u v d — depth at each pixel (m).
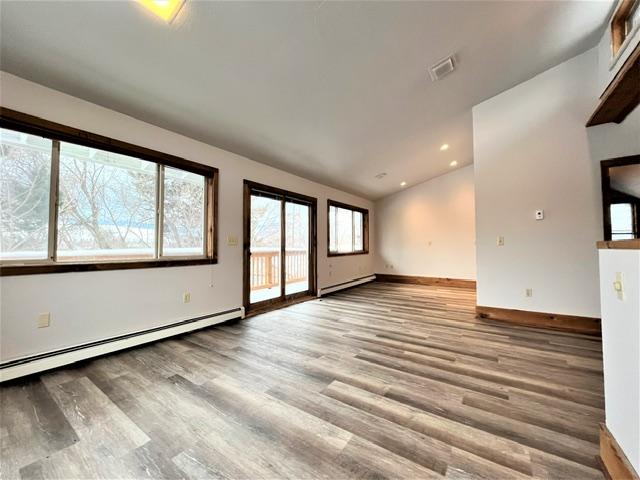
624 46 2.38
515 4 2.29
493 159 3.75
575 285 3.26
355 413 1.65
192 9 1.80
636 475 1.00
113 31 1.85
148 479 1.19
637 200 3.46
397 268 7.41
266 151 3.84
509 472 1.22
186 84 2.43
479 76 3.19
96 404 1.74
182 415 1.63
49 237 2.27
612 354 1.20
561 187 3.35
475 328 3.33
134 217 2.82
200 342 2.86
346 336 3.04
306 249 5.34
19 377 2.04
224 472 1.23
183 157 3.16
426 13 2.18
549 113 3.41
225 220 3.62
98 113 2.50
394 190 7.18
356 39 2.27
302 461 1.29
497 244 3.71
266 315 3.95
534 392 1.88
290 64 2.40
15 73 2.04
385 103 3.24
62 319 2.27
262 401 1.78
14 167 2.12
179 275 3.11
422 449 1.36
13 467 1.26
